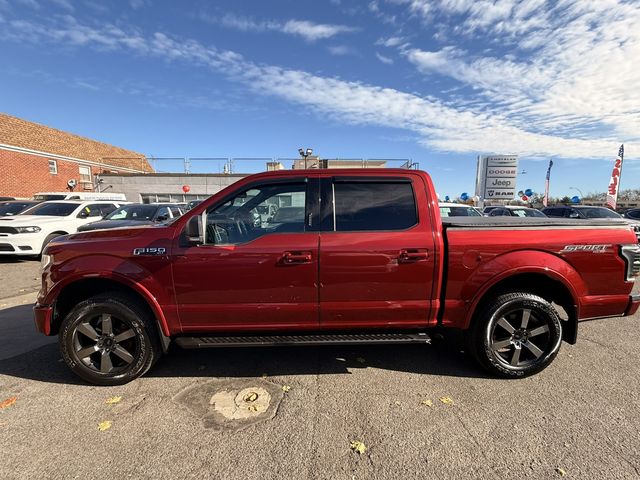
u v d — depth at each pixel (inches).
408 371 134.7
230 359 144.6
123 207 438.6
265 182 125.6
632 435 98.5
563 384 125.1
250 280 120.3
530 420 105.0
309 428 101.6
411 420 105.2
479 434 99.0
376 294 122.9
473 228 124.9
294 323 124.6
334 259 120.3
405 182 126.8
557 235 124.6
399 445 94.7
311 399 116.1
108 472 85.5
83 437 97.7
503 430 100.7
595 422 104.0
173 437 97.8
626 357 146.5
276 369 136.5
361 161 751.1
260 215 125.3
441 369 136.3
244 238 123.4
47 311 122.2
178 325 123.4
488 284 122.9
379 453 91.8
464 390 121.4
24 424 103.1
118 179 947.3
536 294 129.9
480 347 127.0
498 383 126.0
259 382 127.0
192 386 124.2
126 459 89.8
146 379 128.9
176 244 120.0
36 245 354.0
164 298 121.0
